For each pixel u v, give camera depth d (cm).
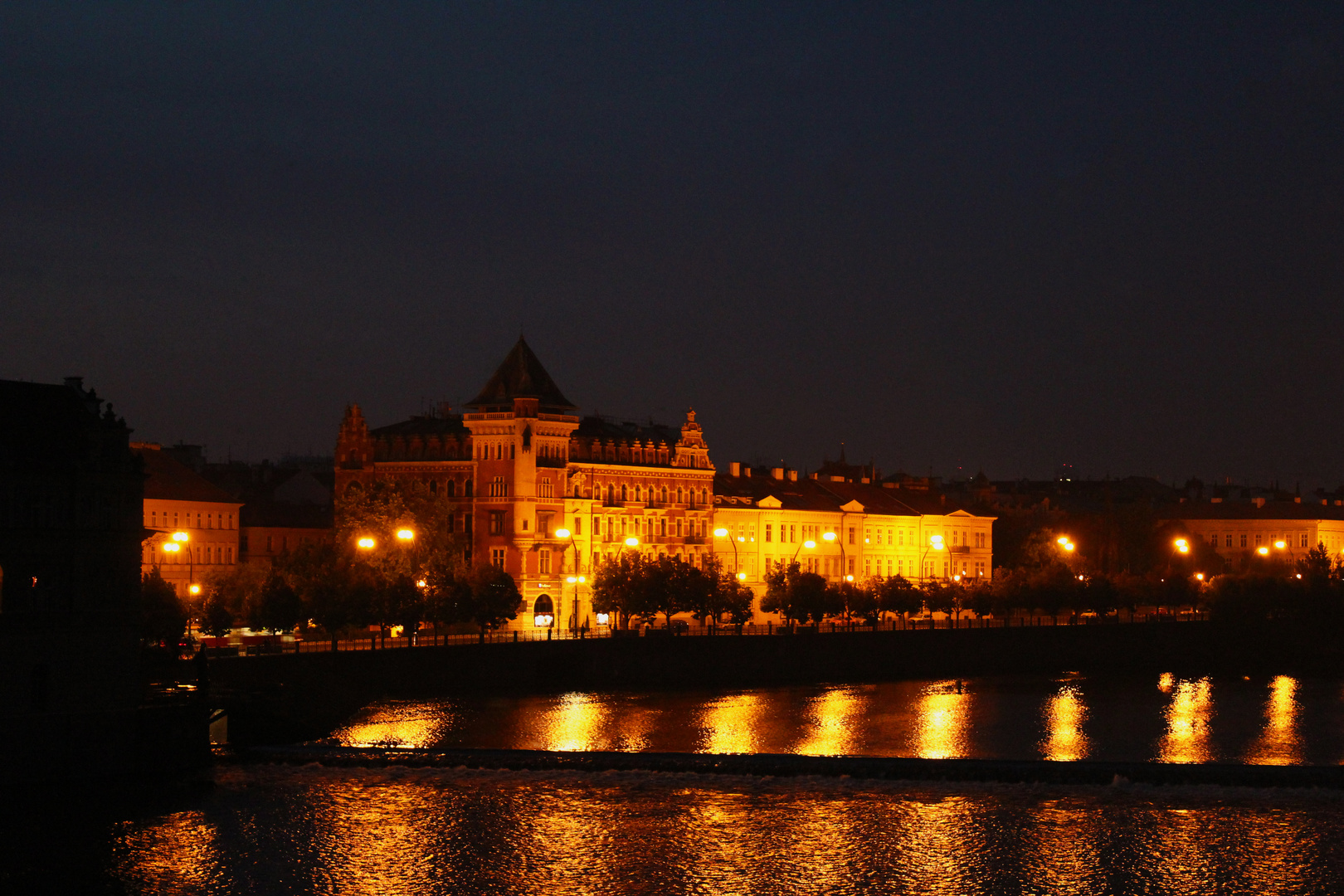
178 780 12531
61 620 12238
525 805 12031
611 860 10831
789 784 12650
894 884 10469
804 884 10438
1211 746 15088
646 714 16250
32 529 12088
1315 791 12438
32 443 12325
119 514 12706
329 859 10794
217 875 10469
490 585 18488
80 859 10700
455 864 10738
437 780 12706
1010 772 12775
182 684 13738
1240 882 10531
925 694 18650
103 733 12369
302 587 17050
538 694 17300
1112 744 15062
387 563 19125
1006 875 10625
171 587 15625
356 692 15875
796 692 18488
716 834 11394
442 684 16938
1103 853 11019
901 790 12488
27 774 11975
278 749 13400
